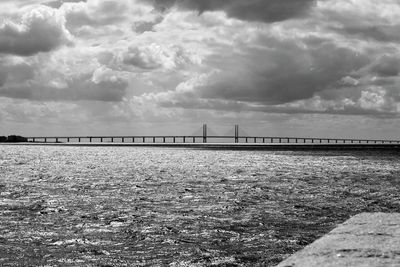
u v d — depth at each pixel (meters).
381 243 4.86
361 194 28.67
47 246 13.81
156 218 19.17
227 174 46.97
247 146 153.38
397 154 105.38
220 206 23.08
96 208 22.36
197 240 14.61
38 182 37.69
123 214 20.36
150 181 38.91
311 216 19.72
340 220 18.70
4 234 15.63
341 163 68.06
